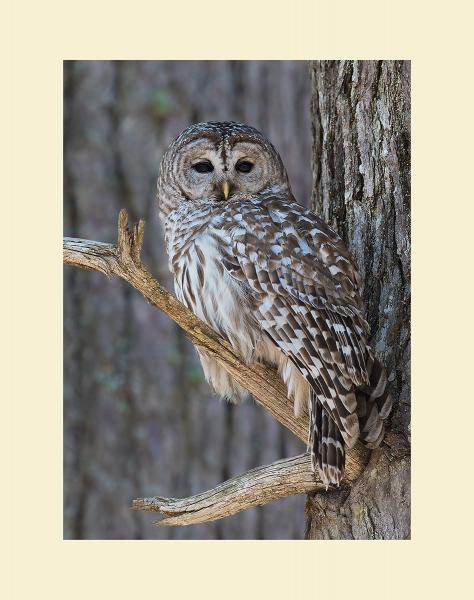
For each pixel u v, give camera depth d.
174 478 17.06
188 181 12.59
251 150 12.53
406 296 11.54
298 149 17.78
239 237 11.54
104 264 10.90
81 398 17.08
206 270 11.65
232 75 17.62
